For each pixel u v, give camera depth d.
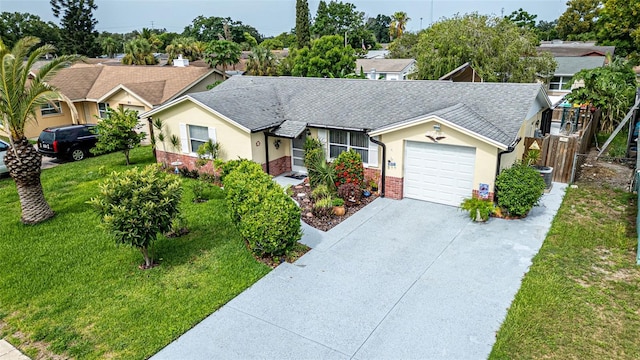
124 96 26.95
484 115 14.84
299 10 62.34
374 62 50.31
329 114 17.23
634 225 12.21
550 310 8.49
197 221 13.33
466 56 31.75
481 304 8.84
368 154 15.97
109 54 69.38
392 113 16.05
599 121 23.78
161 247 11.65
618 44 42.06
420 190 14.94
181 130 18.77
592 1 67.62
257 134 16.89
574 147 15.71
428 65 33.53
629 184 15.66
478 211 12.83
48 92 12.98
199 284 9.80
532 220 12.88
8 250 11.63
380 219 13.41
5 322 8.61
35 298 9.38
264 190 11.25
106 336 8.10
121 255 11.27
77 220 13.70
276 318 8.57
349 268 10.45
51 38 68.75
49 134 21.34
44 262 10.95
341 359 7.41
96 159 22.08
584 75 22.33
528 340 7.67
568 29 71.81
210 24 83.62
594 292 9.04
